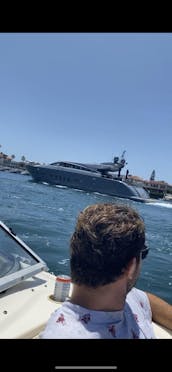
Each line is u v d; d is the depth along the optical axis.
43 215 27.39
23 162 147.50
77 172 83.00
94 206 1.51
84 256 1.40
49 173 85.31
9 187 57.69
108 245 1.37
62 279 2.83
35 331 2.38
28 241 14.48
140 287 10.24
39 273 3.44
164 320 2.30
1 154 160.75
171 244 23.67
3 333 2.29
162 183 139.12
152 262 14.84
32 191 57.78
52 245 14.16
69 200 51.50
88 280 1.41
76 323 1.45
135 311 1.83
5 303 2.70
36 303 2.76
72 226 22.86
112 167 89.44
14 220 21.47
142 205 74.56
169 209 77.69
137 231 1.45
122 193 80.12
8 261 3.08
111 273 1.39
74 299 1.50
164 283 10.98
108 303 1.46
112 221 1.41
